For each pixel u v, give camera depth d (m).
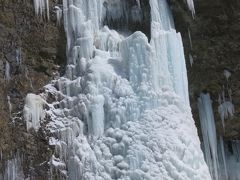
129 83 11.41
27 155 11.07
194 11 12.10
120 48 11.71
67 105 11.46
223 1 12.03
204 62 12.73
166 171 10.66
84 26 11.88
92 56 11.77
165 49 11.62
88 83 11.36
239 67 12.82
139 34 11.50
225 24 12.30
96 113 11.16
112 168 10.73
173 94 11.42
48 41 11.83
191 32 12.41
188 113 11.58
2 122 11.07
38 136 11.20
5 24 11.51
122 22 12.54
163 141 10.88
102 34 12.04
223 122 13.39
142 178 10.55
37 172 11.02
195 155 11.02
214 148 13.22
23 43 11.64
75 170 10.89
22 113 11.23
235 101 13.30
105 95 11.31
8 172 10.86
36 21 11.79
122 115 11.16
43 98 11.51
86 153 10.94
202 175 10.91
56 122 11.34
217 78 12.99
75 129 11.19
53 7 11.94
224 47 12.56
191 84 12.98
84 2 12.06
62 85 11.66
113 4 12.45
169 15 12.29
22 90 11.44
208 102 13.25
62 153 11.12
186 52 12.59
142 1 12.59
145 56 11.40
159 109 11.24
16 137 11.08
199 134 13.45
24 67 11.57
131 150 10.77
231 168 13.94
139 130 10.97
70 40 11.91
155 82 11.34
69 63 11.83
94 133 11.10
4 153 10.91
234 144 14.19
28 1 11.76
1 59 11.38
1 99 11.20
